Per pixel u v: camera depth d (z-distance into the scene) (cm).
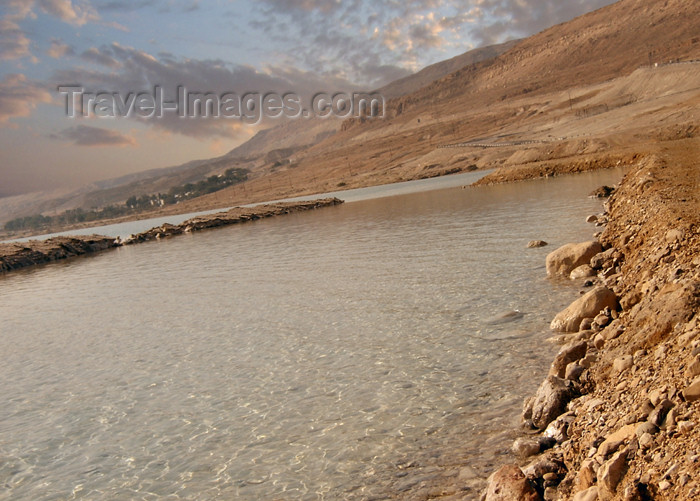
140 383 1809
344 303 2467
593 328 1520
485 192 8506
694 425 691
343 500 1000
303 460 1161
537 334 1675
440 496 958
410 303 2278
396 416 1288
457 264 2941
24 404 1772
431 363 1579
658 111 13000
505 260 2847
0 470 1316
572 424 1016
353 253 4025
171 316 2791
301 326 2197
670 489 630
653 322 1109
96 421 1543
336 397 1449
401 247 3928
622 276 1938
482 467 1018
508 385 1355
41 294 4534
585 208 4375
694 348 859
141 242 9456
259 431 1325
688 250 1525
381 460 1112
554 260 2366
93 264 6650
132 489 1152
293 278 3341
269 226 8744
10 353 2528
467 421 1209
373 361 1670
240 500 1051
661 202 2302
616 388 999
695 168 3253
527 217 4481
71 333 2773
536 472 898
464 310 2056
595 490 735
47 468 1302
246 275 3769
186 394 1644
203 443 1309
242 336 2189
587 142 10944
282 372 1700
